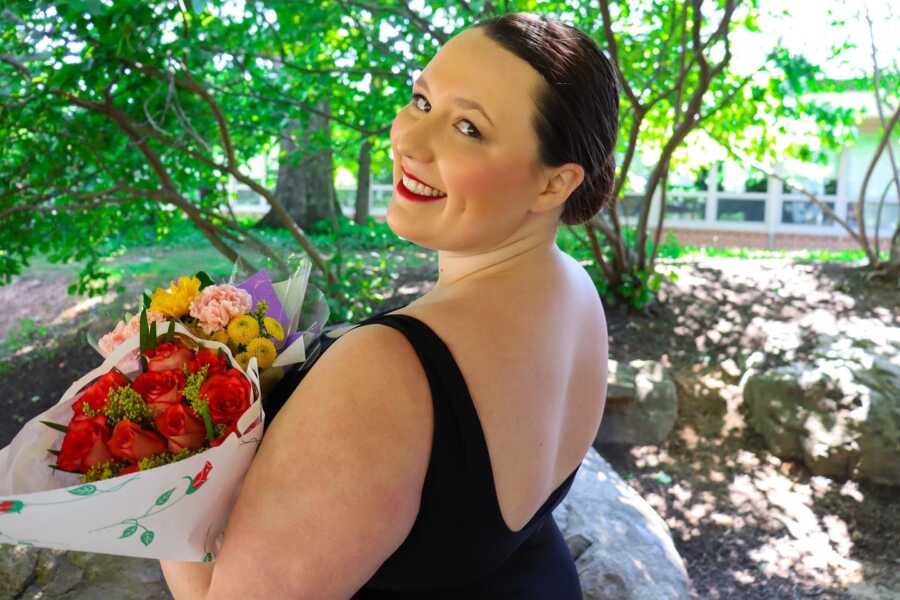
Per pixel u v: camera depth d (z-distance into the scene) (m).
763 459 4.72
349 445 0.82
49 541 0.81
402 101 5.17
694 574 3.83
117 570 2.75
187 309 1.02
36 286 8.00
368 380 0.83
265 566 0.85
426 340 0.87
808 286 6.67
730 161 7.38
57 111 4.57
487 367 0.90
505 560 1.10
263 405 1.00
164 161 5.40
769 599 3.62
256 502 0.85
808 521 4.20
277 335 1.01
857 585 3.68
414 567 0.93
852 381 4.62
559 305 1.02
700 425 5.04
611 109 0.99
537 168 0.93
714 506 4.34
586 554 2.79
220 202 5.65
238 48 4.62
